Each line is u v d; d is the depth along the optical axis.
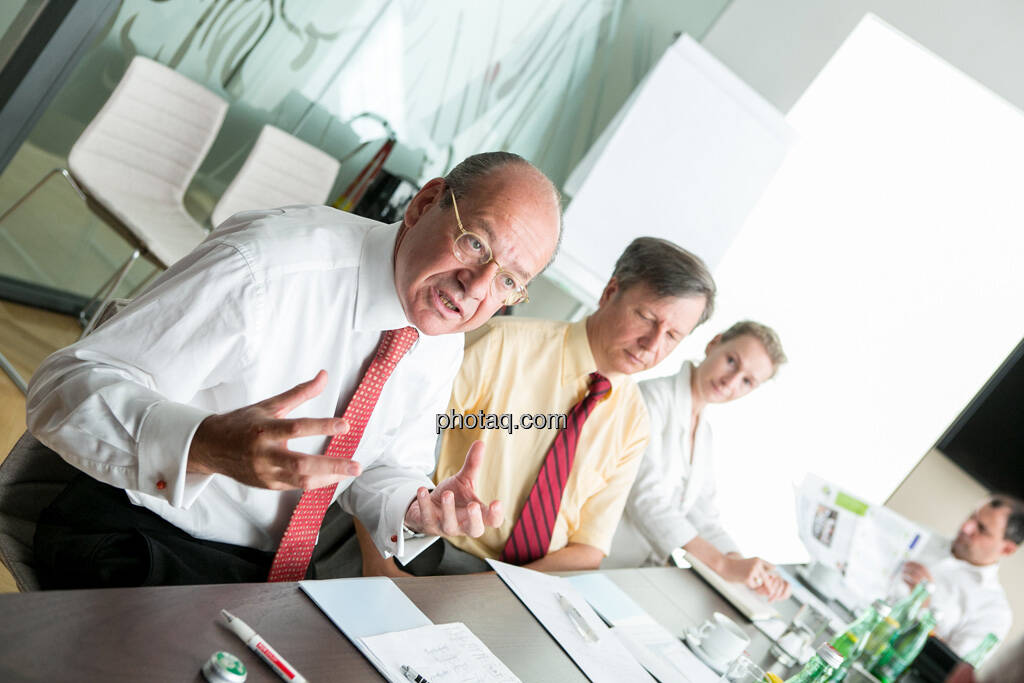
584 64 4.20
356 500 1.49
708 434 3.04
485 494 2.08
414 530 1.45
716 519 3.09
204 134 3.32
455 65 3.91
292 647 1.02
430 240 1.25
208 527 1.34
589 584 1.86
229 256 1.21
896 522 3.34
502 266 1.25
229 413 0.99
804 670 1.73
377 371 1.34
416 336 1.39
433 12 3.76
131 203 3.06
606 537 2.24
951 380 4.09
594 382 2.16
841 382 4.25
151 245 2.91
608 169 3.83
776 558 4.26
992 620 3.31
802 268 4.32
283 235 1.27
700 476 2.99
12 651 0.80
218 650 0.94
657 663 1.55
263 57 3.41
